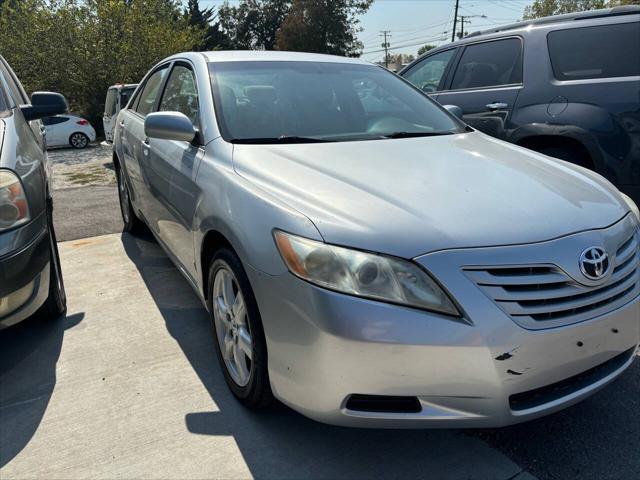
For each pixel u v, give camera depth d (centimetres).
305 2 3856
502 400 187
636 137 411
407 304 183
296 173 237
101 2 2191
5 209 253
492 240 192
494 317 183
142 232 531
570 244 198
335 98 329
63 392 265
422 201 211
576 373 201
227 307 253
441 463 216
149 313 352
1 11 2436
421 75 606
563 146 459
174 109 358
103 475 209
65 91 2209
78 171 1123
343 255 188
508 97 487
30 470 212
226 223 232
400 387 185
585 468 212
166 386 269
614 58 433
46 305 326
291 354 200
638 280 221
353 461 217
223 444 226
